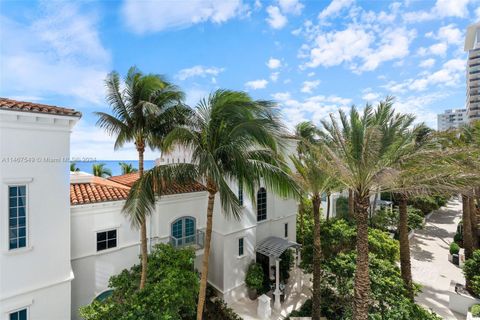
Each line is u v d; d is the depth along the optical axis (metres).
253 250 15.98
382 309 10.75
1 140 7.52
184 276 10.42
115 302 9.09
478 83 80.12
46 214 8.47
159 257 10.93
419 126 10.72
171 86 9.91
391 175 7.69
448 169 9.40
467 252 20.11
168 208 13.88
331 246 15.60
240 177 8.64
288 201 20.14
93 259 11.23
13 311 7.70
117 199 11.85
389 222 26.70
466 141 17.66
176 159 17.67
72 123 9.00
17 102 8.24
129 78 9.76
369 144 8.59
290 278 17.61
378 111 10.34
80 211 10.88
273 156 9.04
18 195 7.91
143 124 9.89
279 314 13.60
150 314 8.34
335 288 14.04
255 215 16.14
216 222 14.74
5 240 7.61
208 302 13.87
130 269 11.71
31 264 8.12
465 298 13.67
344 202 28.48
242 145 8.46
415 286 13.91
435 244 25.39
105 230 11.55
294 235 20.84
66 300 8.88
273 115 8.29
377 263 12.58
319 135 13.10
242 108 8.17
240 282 15.08
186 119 9.31
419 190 9.60
